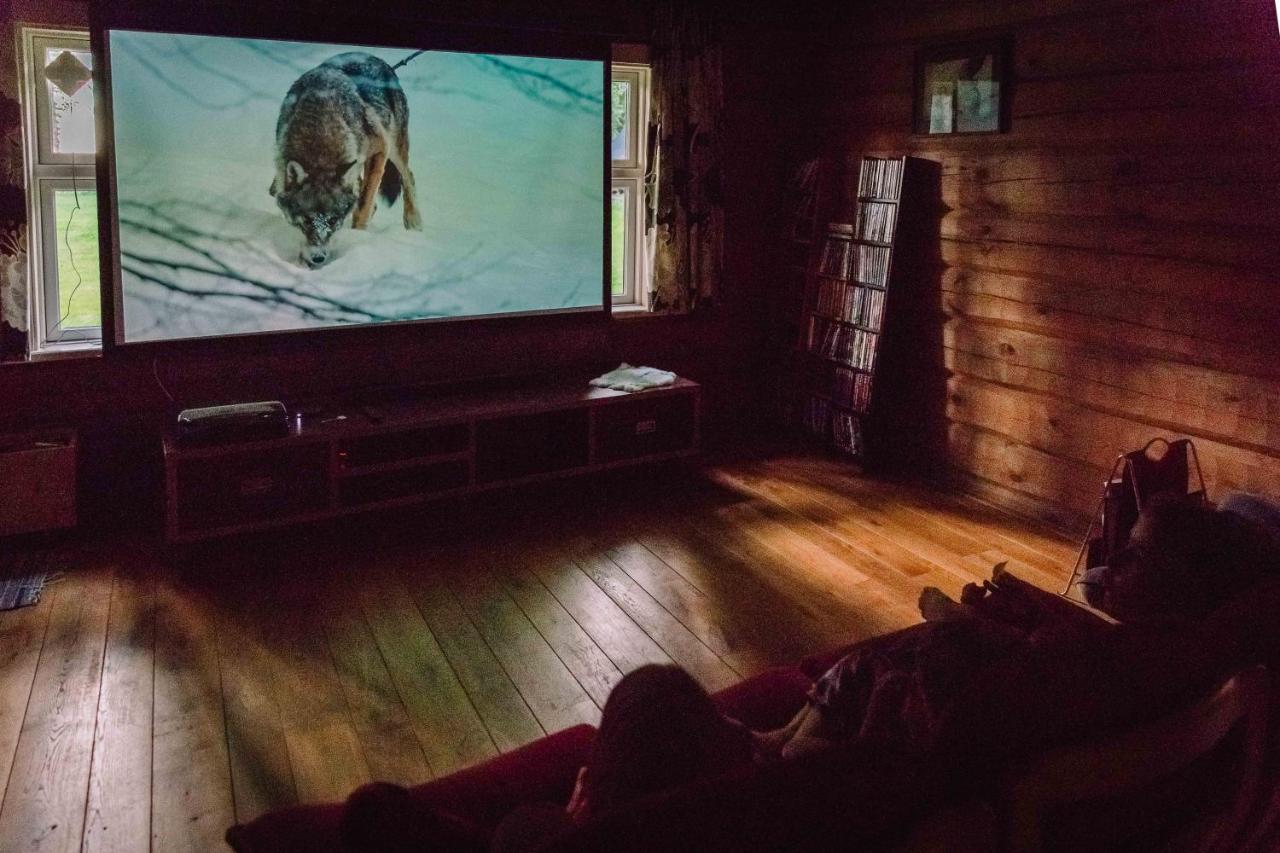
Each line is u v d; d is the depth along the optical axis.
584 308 4.83
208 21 3.79
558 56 4.52
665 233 4.99
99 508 4.04
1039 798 1.16
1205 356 3.44
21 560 3.73
